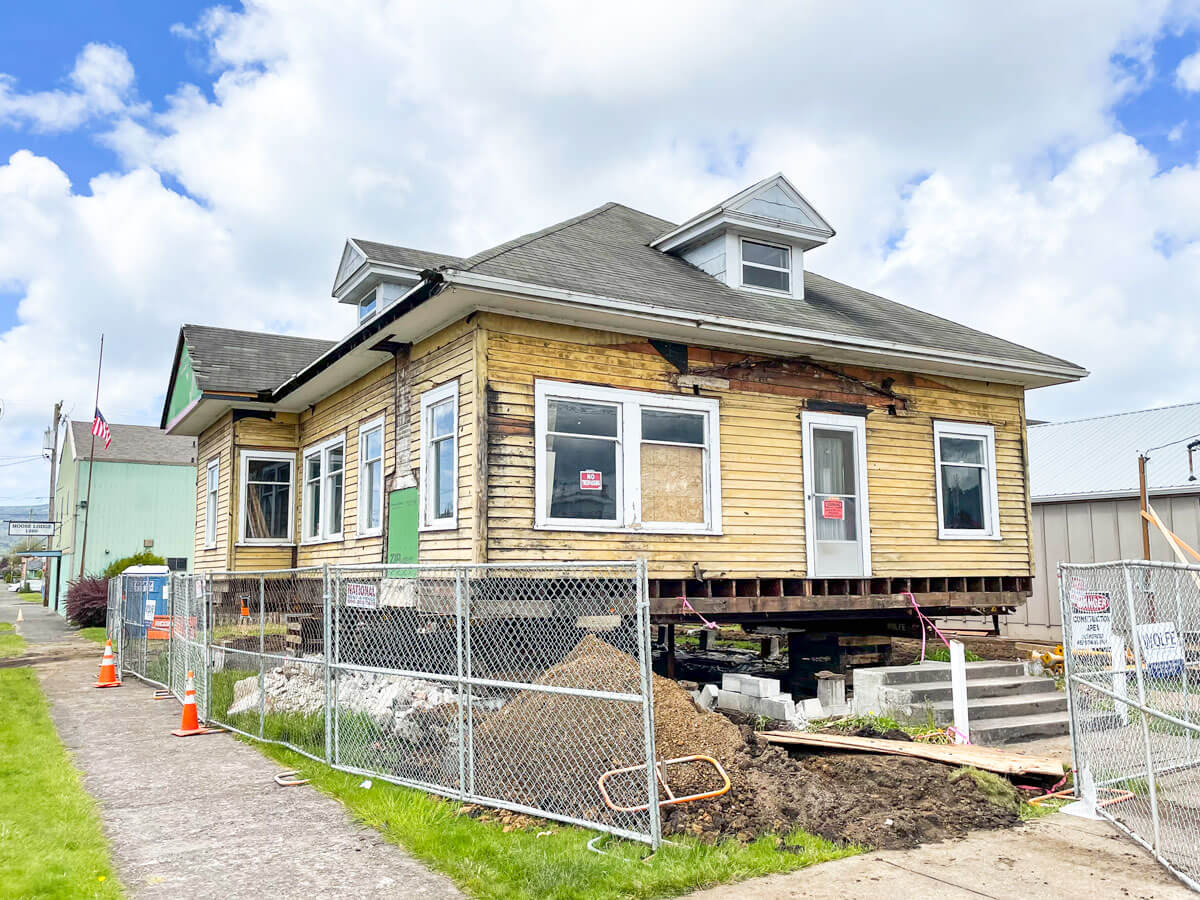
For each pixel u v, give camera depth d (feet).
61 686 46.11
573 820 19.85
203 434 67.15
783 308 43.47
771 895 16.47
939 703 34.35
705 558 38.60
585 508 36.17
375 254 46.26
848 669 43.06
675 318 36.37
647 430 38.32
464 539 34.27
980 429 48.42
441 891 16.62
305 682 35.73
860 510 43.55
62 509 157.28
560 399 36.04
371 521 45.47
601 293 34.71
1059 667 46.16
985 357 45.19
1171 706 22.62
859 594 43.60
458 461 35.24
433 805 21.67
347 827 20.70
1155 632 22.76
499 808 21.29
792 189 46.39
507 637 33.58
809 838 19.70
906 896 16.56
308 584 46.62
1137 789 23.30
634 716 23.70
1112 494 62.69
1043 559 67.46
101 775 25.94
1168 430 69.26
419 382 39.52
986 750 26.78
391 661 33.81
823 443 43.45
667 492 38.37
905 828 20.47
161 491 137.08
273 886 16.92
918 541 45.24
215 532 61.16
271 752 28.71
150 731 32.94
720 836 19.36
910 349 42.57
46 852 18.44
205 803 22.84
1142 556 61.62
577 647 29.55
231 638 46.85
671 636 43.65
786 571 40.81
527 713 24.48
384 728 27.66
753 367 41.32
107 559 131.85
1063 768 25.29
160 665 45.68
